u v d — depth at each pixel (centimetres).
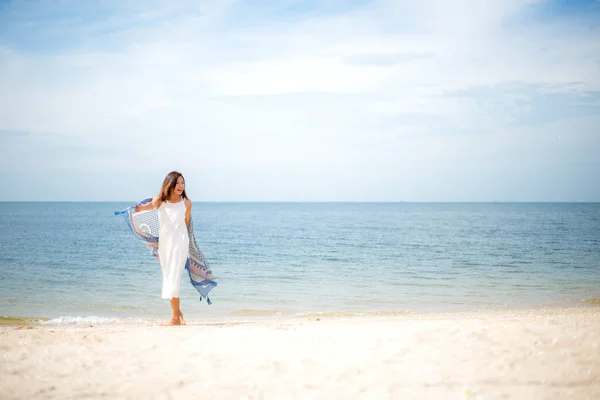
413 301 1222
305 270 1798
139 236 747
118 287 1404
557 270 1778
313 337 554
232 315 1055
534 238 3328
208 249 2625
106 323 945
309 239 3372
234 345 520
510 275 1666
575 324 605
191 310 1107
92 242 3052
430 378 399
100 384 394
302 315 1042
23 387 386
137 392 376
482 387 378
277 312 1083
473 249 2581
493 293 1334
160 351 495
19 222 6438
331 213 12238
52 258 2156
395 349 487
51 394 372
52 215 10100
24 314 1051
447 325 620
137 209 739
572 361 438
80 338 561
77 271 1744
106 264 1944
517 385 382
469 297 1277
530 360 442
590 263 1956
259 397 364
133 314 1058
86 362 454
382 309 1122
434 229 4634
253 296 1285
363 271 1769
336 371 421
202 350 498
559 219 7100
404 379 398
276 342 532
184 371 426
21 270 1767
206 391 377
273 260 2114
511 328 564
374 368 427
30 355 478
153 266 1883
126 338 563
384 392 371
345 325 672
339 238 3475
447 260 2102
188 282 1507
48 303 1173
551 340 509
